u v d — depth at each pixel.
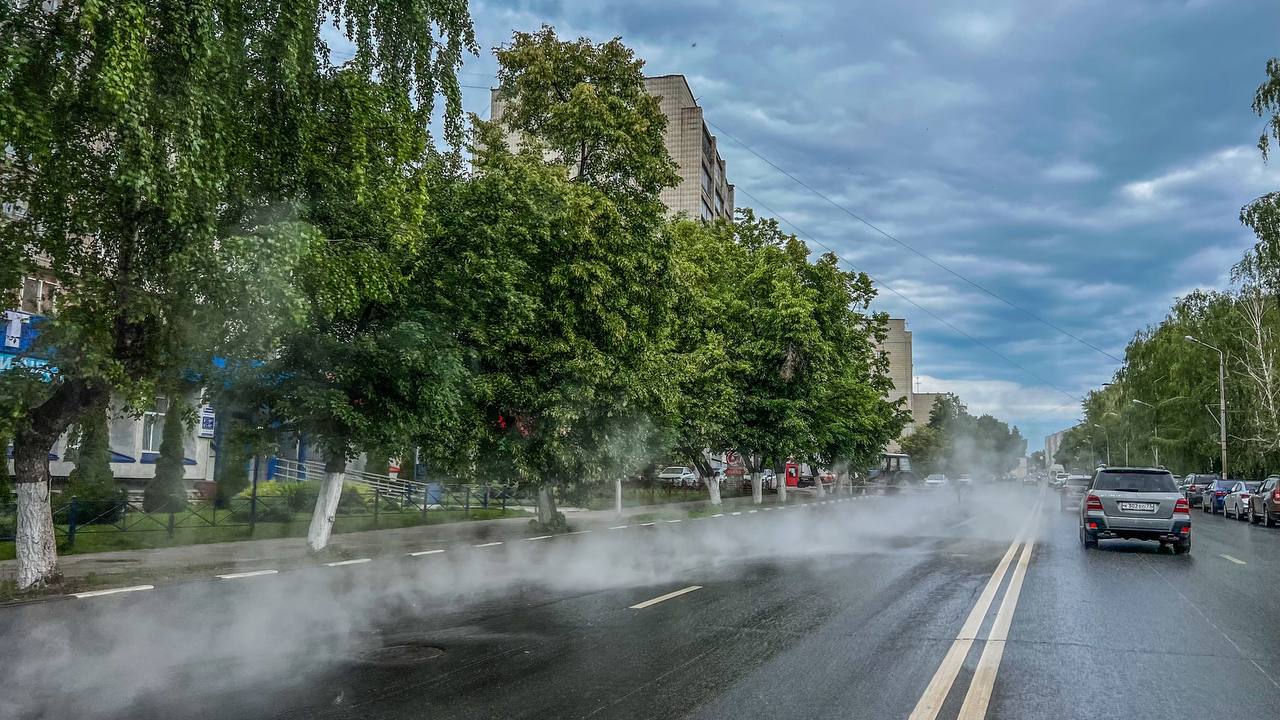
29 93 9.34
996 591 11.21
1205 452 50.19
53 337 10.51
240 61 11.06
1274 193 33.84
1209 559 15.95
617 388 20.27
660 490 42.16
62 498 17.88
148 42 10.02
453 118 13.52
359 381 15.27
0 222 11.14
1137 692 6.28
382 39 12.71
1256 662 7.27
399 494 29.77
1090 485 17.86
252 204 12.48
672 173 22.16
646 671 6.84
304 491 22.80
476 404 19.06
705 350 29.36
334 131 12.91
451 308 16.75
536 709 5.81
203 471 29.95
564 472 20.56
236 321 12.39
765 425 34.12
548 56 22.36
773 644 7.86
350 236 13.73
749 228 37.84
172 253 10.76
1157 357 53.38
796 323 32.75
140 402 11.12
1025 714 5.72
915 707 5.85
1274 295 35.22
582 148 21.81
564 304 19.36
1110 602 10.43
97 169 10.76
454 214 16.73
